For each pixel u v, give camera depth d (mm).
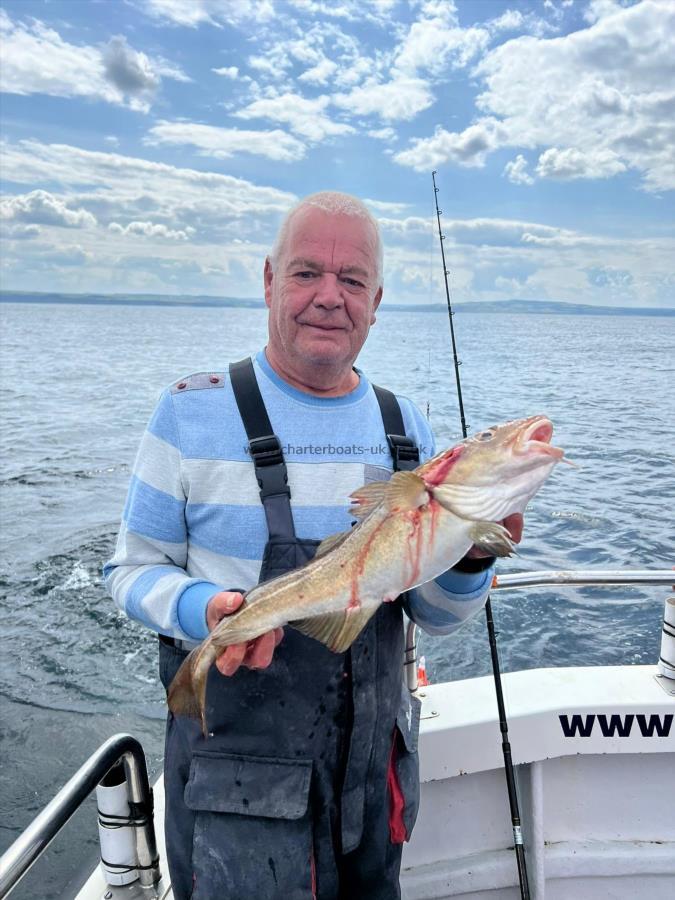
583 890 2533
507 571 8516
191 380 1743
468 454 1500
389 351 52750
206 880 1523
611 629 6918
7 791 5422
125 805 1810
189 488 1644
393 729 1710
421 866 2520
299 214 1668
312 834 1572
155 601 1537
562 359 51812
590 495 12078
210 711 1560
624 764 2592
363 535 1504
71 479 14516
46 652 7285
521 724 2477
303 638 1548
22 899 4359
